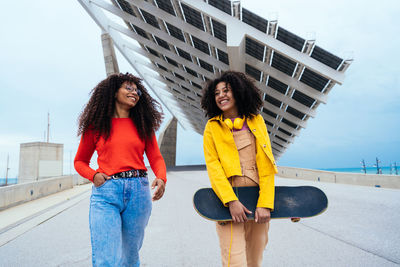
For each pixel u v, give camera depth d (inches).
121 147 64.5
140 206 64.4
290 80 748.6
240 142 64.7
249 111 67.4
